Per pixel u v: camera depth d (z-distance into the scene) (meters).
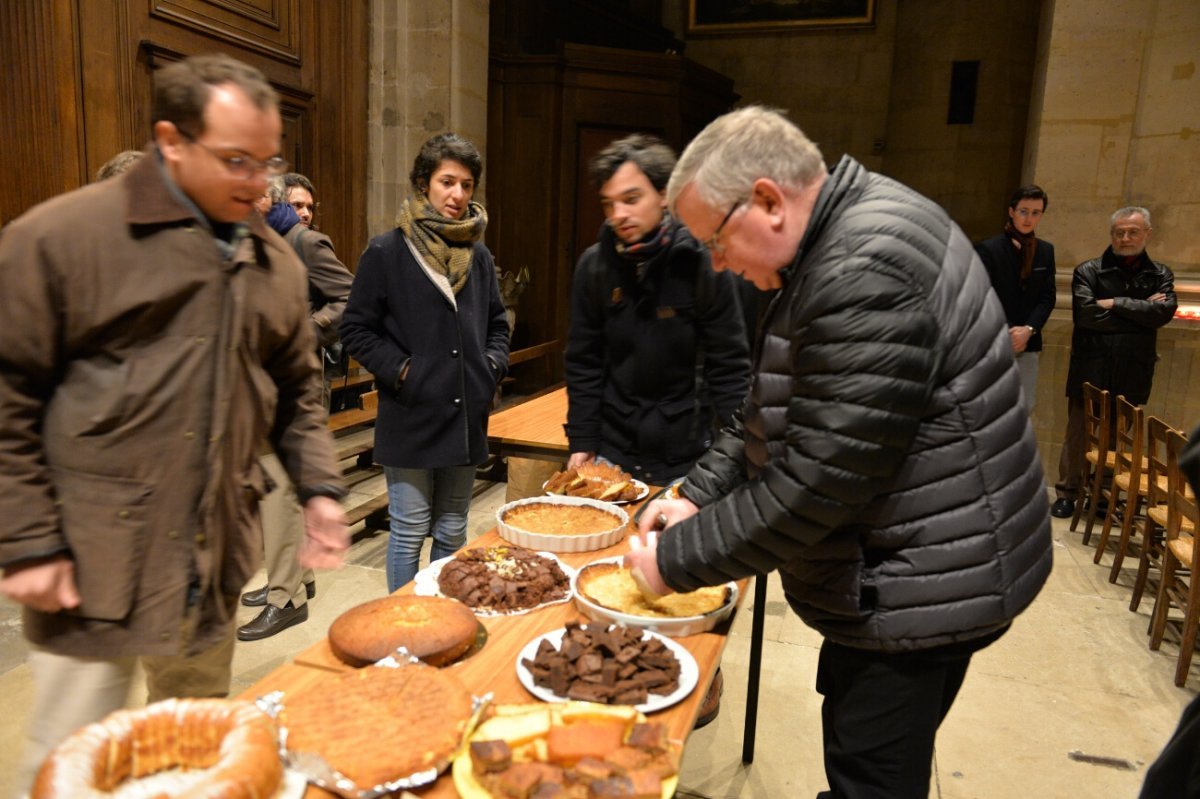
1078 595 3.81
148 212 1.17
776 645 3.19
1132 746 2.62
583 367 2.37
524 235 7.37
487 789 0.99
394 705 1.12
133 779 0.95
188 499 1.26
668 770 1.04
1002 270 4.74
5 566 1.13
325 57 5.25
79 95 3.76
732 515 1.24
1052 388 5.67
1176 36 5.05
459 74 5.75
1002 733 2.66
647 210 2.08
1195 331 5.12
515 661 1.37
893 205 1.21
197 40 4.32
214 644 1.37
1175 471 3.17
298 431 1.54
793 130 1.25
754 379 1.38
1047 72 5.45
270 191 3.08
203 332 1.23
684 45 9.43
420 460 2.51
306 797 0.99
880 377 1.12
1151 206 5.28
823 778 2.38
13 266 1.10
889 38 8.71
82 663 1.24
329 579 3.58
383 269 2.47
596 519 2.05
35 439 1.17
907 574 1.25
